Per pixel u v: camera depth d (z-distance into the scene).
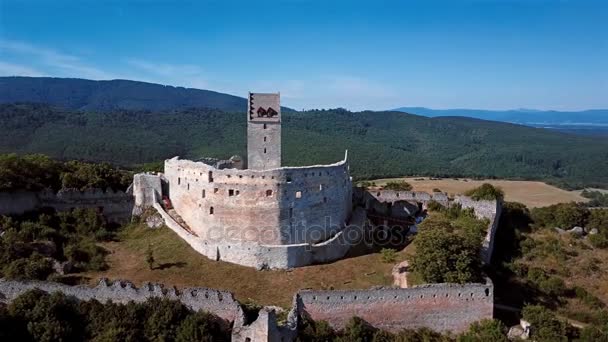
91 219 88.75
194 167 86.25
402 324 64.88
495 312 73.00
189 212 87.88
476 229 87.00
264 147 92.56
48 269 70.88
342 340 60.34
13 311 57.88
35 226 81.56
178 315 60.03
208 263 77.50
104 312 59.84
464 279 66.38
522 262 90.25
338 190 87.56
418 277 70.25
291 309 63.03
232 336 58.50
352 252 85.50
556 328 67.00
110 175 97.12
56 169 94.69
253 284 72.44
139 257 79.75
